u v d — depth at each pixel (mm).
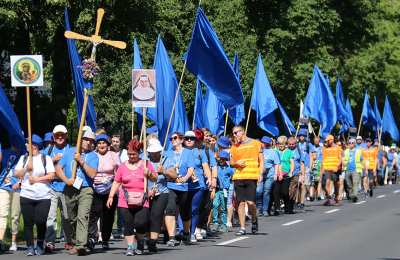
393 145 91500
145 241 31062
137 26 69250
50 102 72000
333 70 97812
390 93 119812
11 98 75625
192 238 33250
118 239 35562
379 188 80375
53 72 69375
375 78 111562
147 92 31766
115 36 68312
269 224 41375
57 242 34156
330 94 67125
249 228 39625
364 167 63219
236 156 35906
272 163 47156
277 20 92250
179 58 74438
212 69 38375
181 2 76250
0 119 30703
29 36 68688
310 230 37844
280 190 47875
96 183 29484
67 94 69938
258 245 31891
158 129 40500
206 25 37625
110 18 64562
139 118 41719
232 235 36188
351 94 106375
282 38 91062
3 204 31094
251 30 90125
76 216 29719
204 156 33438
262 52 90500
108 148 30031
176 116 41094
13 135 30719
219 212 38344
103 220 30375
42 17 62875
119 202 28562
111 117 68938
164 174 29516
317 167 58719
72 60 35094
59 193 30656
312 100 66562
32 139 29203
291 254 28844
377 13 115750
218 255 28594
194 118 44938
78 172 28859
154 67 40594
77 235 28516
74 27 64062
